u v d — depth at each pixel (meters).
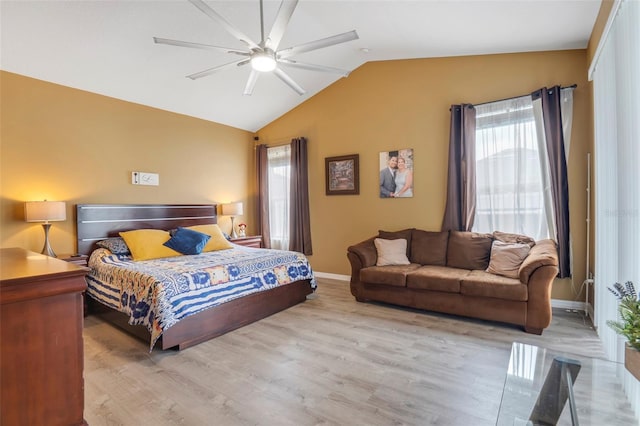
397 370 2.35
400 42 3.96
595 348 2.68
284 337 2.98
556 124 3.53
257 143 6.19
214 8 3.17
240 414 1.87
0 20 2.84
